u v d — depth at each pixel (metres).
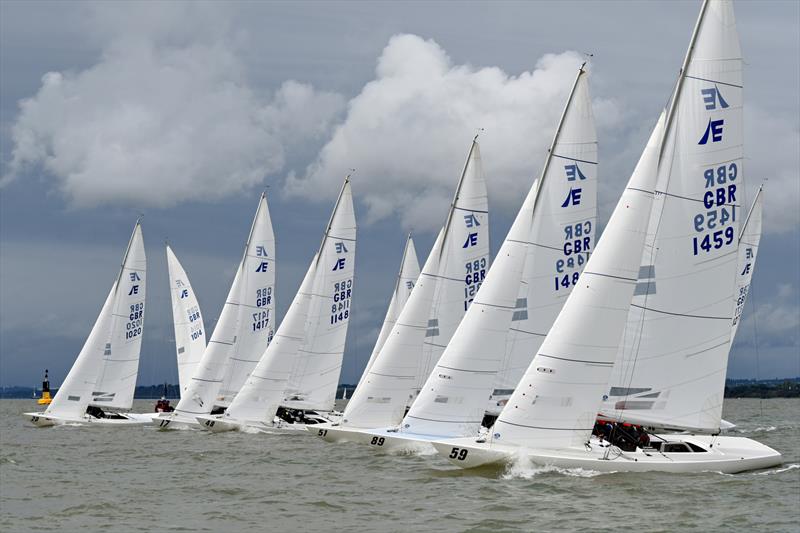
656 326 53.66
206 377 102.56
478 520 43.38
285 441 85.00
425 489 52.53
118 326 116.25
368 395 77.00
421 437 66.69
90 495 54.53
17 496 54.41
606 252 52.25
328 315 95.19
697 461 54.56
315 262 95.69
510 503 46.56
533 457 52.56
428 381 66.25
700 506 45.56
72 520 46.41
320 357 94.94
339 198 96.19
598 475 52.50
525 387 52.69
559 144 62.06
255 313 104.12
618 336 52.25
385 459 66.94
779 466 57.56
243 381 103.19
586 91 61.91
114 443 88.44
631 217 52.38
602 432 56.00
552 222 62.31
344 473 61.09
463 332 64.94
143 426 109.88
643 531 40.84
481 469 53.97
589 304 51.91
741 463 55.72
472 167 77.50
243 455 74.31
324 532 42.41
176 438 91.50
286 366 94.00
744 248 99.69
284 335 94.12
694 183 53.53
